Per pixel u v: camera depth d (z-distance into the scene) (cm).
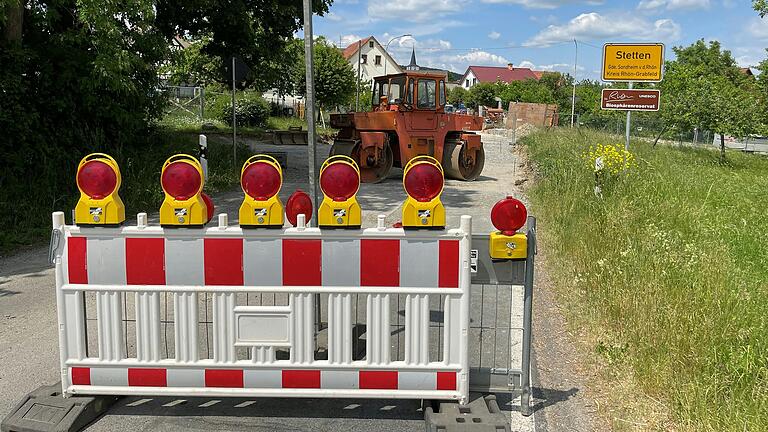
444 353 366
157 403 405
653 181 1131
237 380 370
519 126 4175
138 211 1088
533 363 470
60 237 365
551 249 813
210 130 2592
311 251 359
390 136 1691
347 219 356
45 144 1144
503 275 377
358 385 369
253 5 1838
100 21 1062
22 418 362
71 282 366
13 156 1085
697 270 618
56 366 463
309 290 361
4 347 501
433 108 1672
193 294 363
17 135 1099
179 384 371
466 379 366
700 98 2634
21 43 1134
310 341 366
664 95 3038
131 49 1217
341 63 4331
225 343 367
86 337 374
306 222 439
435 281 361
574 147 1762
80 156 1220
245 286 362
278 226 357
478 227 998
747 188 1435
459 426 342
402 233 357
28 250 844
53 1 1117
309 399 415
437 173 355
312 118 516
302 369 367
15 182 1064
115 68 1102
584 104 6594
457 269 360
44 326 551
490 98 8394
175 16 1719
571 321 552
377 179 1623
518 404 407
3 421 360
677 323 477
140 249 361
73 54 1199
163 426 375
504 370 390
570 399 414
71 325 369
